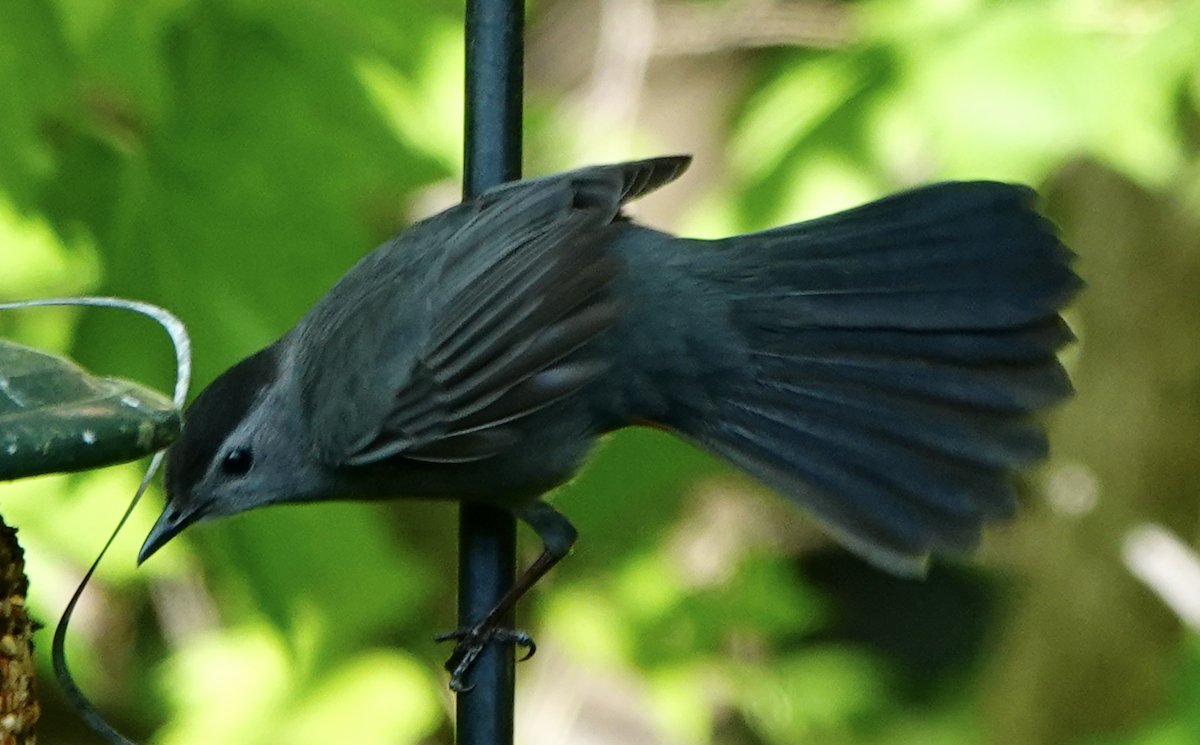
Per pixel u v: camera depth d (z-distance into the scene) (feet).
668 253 27.04
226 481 26.96
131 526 36.99
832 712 48.26
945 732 53.47
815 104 37.42
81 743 45.96
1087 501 49.67
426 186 36.06
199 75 34.45
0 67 31.94
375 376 26.00
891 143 36.06
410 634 45.01
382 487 27.04
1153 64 34.58
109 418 18.24
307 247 34.58
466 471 26.45
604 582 45.37
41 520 36.83
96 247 33.99
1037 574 51.80
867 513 25.76
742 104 42.78
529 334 25.16
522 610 47.14
